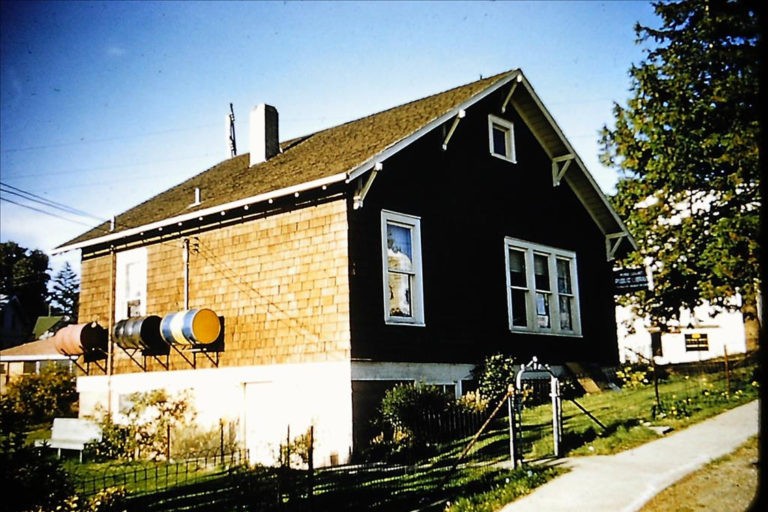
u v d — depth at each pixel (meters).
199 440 15.15
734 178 20.31
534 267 19.92
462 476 10.28
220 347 16.12
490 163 18.72
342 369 13.63
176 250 17.77
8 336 67.25
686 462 10.12
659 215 25.70
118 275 19.27
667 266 25.31
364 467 12.15
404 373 14.74
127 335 17.33
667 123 22.42
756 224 18.92
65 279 103.44
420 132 15.39
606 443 11.53
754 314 23.86
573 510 8.29
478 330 17.16
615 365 22.58
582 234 22.30
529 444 12.14
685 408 14.35
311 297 14.47
